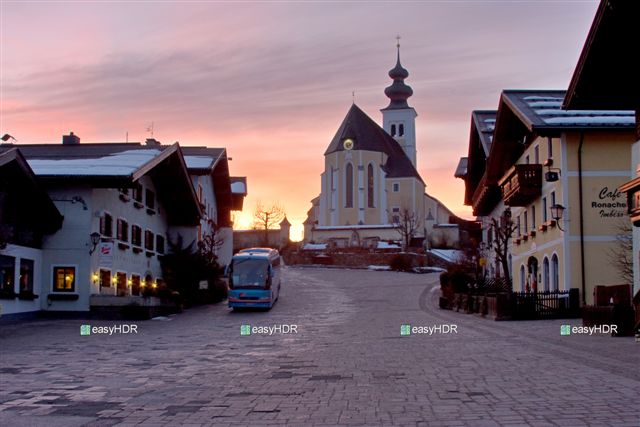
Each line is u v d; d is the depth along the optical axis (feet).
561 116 107.24
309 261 298.97
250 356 56.29
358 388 37.65
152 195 140.87
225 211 213.25
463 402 32.30
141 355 57.93
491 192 159.94
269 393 36.73
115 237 118.42
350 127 380.58
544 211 118.32
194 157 178.81
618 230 104.06
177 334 81.71
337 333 80.28
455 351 55.26
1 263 94.38
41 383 41.52
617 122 104.12
